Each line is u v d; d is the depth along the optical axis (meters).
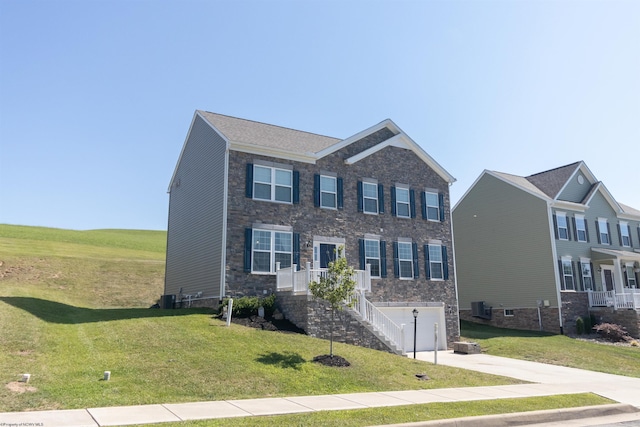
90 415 7.94
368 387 11.72
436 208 25.72
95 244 48.25
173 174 26.91
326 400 10.09
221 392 10.16
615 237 33.88
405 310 23.17
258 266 19.70
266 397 10.15
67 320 16.19
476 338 25.55
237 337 14.59
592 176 33.28
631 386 14.52
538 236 30.14
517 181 32.62
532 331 29.12
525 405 10.66
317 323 17.31
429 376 13.55
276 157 21.14
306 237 21.08
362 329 18.20
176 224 25.69
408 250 24.09
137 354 12.23
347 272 14.37
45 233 50.31
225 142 20.22
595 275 31.36
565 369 18.00
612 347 23.00
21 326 13.91
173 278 25.22
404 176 24.91
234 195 19.78
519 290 30.66
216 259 19.72
